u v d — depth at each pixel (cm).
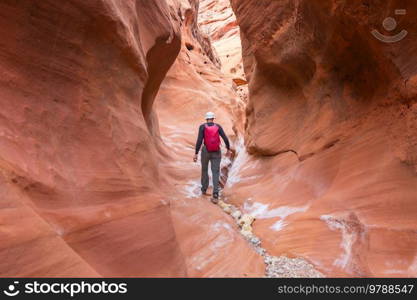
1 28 193
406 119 335
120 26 278
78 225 193
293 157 569
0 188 150
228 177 739
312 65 529
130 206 253
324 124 484
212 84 1831
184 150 938
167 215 297
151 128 707
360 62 415
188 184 623
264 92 755
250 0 675
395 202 317
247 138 873
